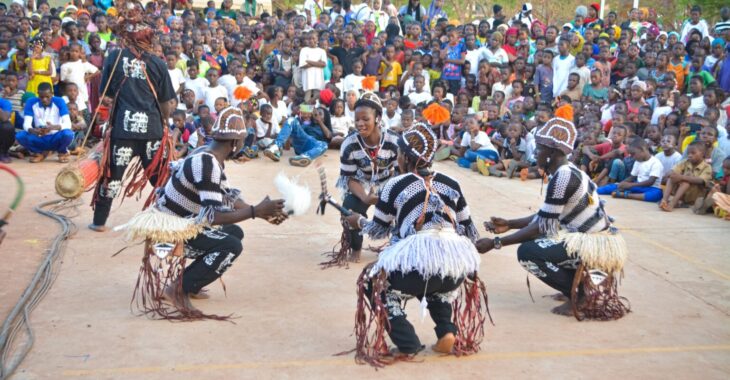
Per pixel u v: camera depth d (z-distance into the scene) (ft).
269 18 54.95
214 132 15.40
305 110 42.73
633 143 30.66
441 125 40.01
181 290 15.61
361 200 19.75
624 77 45.37
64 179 22.00
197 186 15.10
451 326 13.74
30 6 58.29
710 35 62.90
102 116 36.73
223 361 13.55
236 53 49.62
